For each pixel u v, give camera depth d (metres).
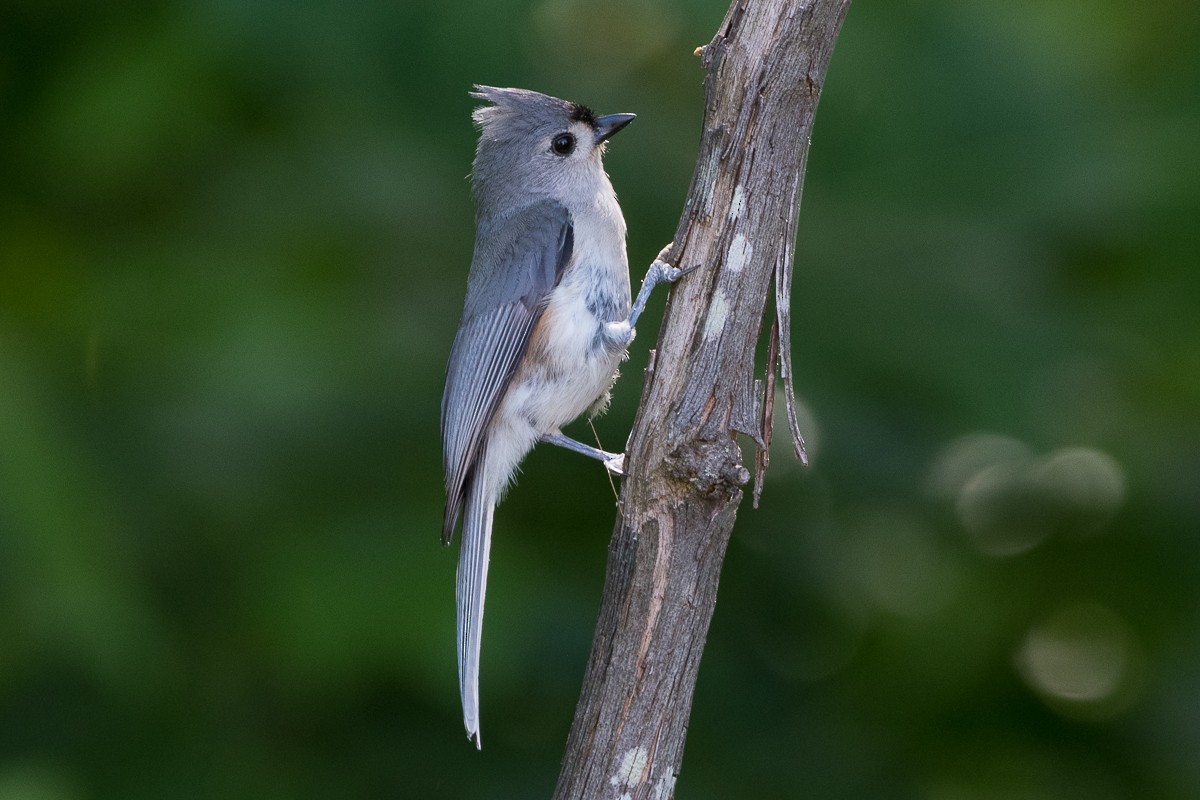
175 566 10.07
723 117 6.45
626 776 6.32
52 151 10.46
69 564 8.95
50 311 10.44
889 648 11.47
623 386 10.05
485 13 10.11
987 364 10.03
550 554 10.89
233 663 10.27
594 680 6.42
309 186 10.28
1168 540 10.91
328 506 10.03
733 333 6.40
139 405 9.98
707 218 6.45
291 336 9.72
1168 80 10.77
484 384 9.41
